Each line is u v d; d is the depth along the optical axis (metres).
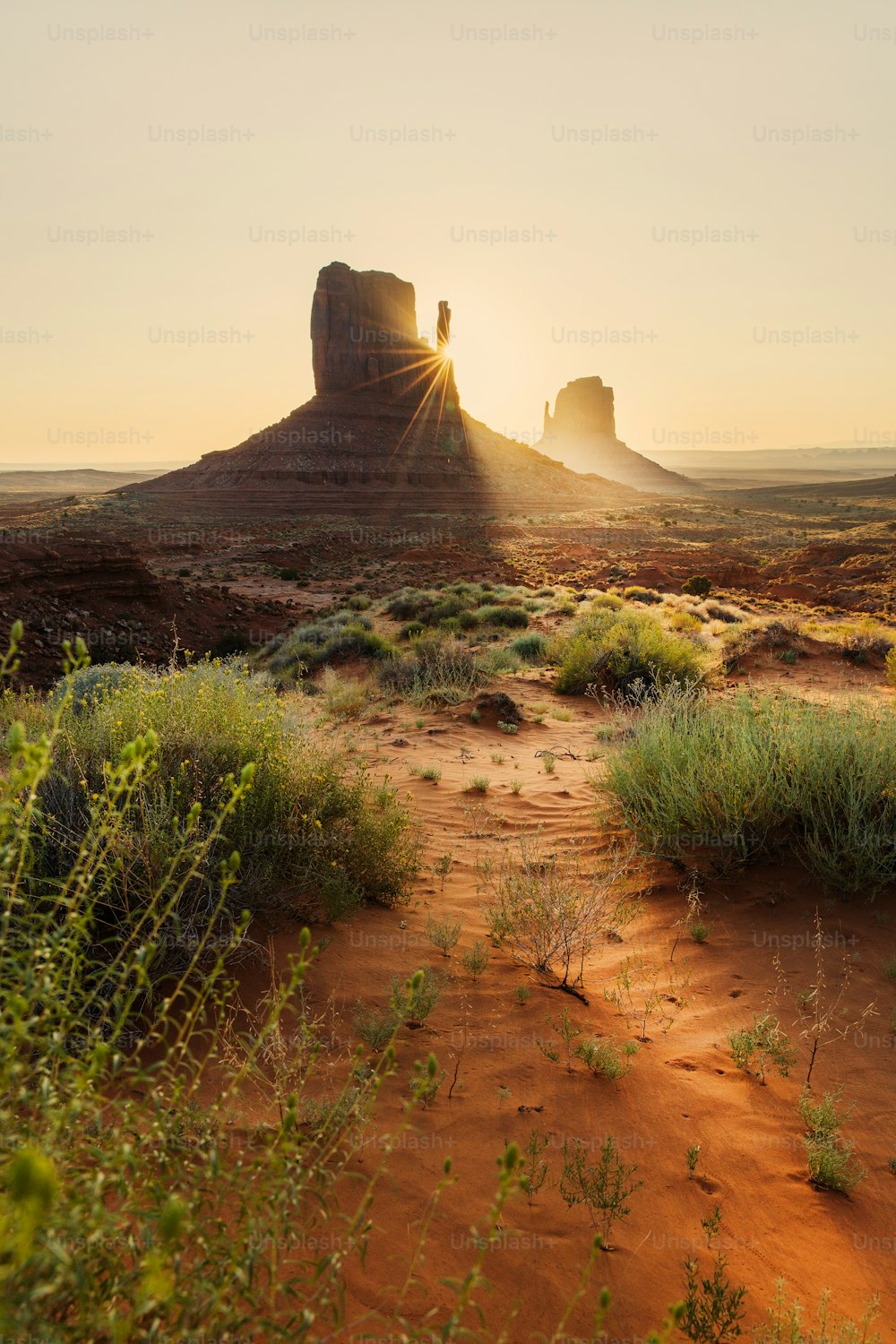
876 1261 2.71
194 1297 1.34
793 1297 2.51
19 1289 1.05
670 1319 1.20
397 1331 2.12
